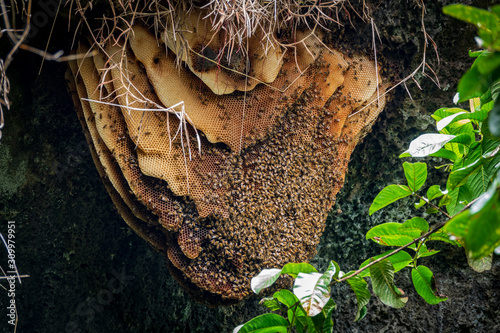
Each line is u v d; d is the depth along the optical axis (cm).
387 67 235
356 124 231
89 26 212
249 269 221
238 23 208
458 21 234
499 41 90
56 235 244
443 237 194
